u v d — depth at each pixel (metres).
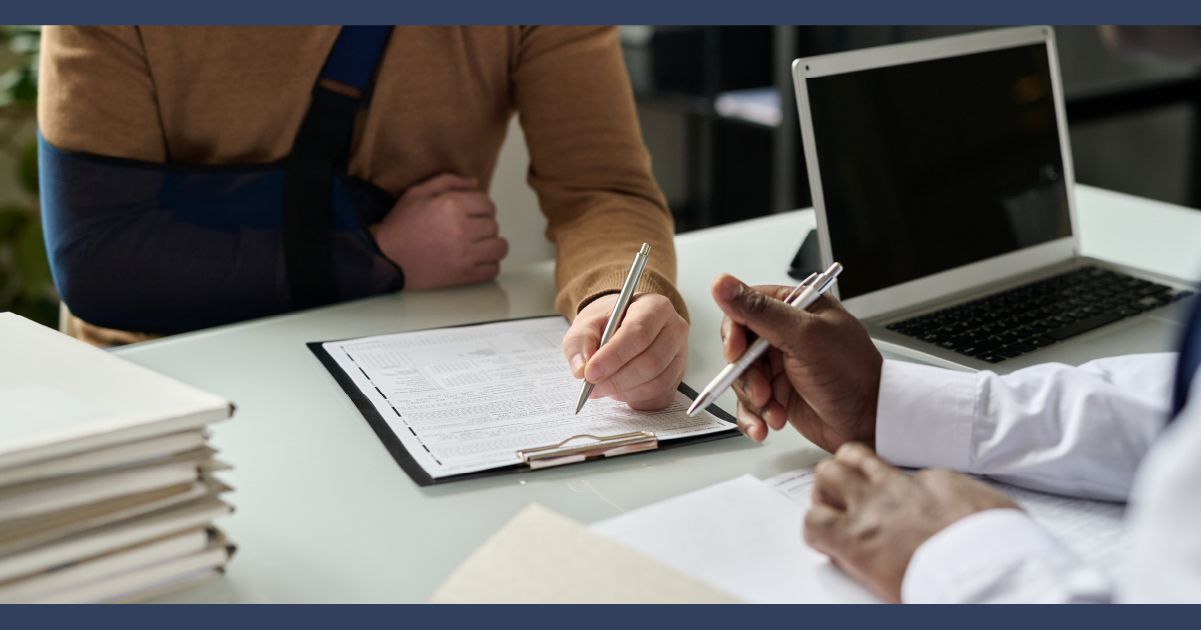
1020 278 1.11
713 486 0.61
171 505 0.49
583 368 0.76
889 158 0.99
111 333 1.15
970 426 0.63
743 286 0.64
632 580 0.48
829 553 0.52
